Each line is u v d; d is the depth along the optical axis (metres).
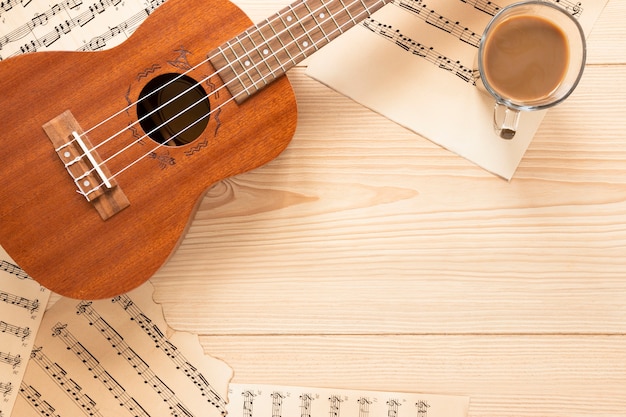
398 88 0.90
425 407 0.92
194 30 0.84
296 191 0.92
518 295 0.92
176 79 0.85
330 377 0.92
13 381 0.92
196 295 0.92
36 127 0.83
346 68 0.91
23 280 0.91
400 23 0.90
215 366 0.92
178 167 0.84
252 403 0.92
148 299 0.92
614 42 0.89
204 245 0.92
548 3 0.83
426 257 0.92
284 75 0.84
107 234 0.84
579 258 0.91
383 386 0.92
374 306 0.92
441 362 0.92
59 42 0.91
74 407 0.92
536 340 0.92
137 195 0.84
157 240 0.85
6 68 0.83
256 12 0.91
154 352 0.92
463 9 0.89
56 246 0.84
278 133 0.85
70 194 0.84
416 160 0.91
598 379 0.91
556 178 0.91
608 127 0.90
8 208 0.84
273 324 0.93
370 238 0.92
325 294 0.92
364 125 0.91
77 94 0.84
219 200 0.92
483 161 0.90
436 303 0.92
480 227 0.91
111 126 0.84
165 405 0.92
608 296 0.91
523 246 0.91
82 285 0.85
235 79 0.84
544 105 0.84
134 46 0.84
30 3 0.90
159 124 0.88
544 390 0.92
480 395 0.92
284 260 0.92
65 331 0.92
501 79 0.86
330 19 0.83
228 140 0.84
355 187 0.92
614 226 0.91
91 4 0.91
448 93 0.90
